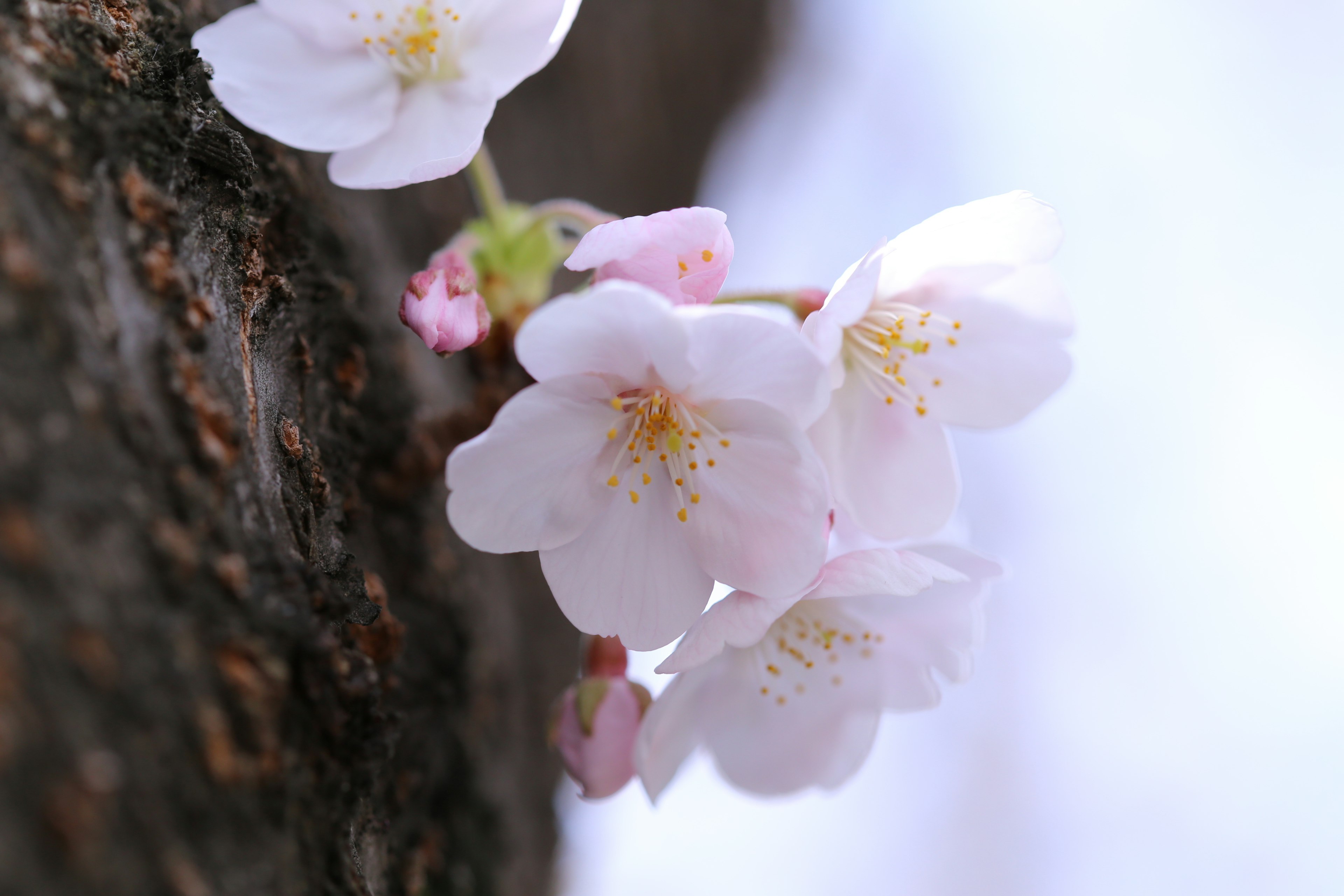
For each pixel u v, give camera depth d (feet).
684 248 0.93
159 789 0.81
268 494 0.89
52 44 0.87
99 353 0.84
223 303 0.89
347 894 0.87
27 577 0.75
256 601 0.85
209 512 0.85
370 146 0.98
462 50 0.99
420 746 1.00
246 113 0.95
